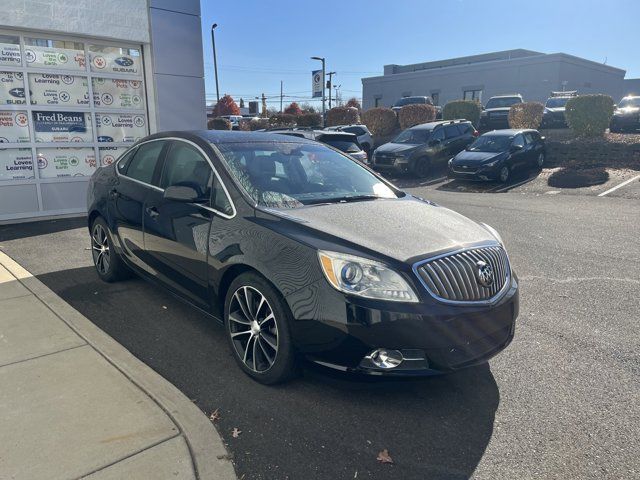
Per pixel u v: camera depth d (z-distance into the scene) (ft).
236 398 10.67
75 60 28.78
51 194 28.81
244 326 11.49
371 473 8.51
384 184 15.01
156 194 14.47
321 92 96.68
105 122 30.35
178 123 32.27
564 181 48.14
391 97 151.94
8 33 26.37
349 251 9.96
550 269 20.10
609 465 8.72
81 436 8.99
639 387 11.24
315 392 10.94
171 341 13.35
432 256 10.09
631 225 28.71
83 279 18.04
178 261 13.21
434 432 9.65
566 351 12.96
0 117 26.86
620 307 15.97
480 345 10.35
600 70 141.08
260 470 8.52
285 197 12.36
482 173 48.70
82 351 12.21
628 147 53.06
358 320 9.48
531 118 66.69
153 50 30.53
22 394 10.28
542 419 10.07
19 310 14.82
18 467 8.18
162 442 8.89
